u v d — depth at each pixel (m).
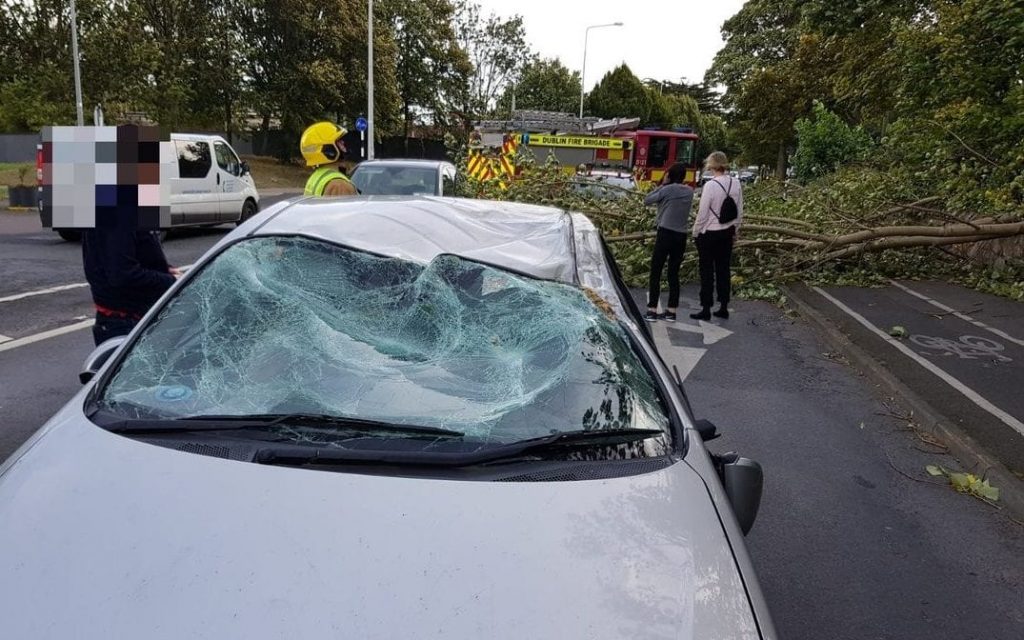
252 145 43.84
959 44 9.62
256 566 1.62
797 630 3.08
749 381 6.29
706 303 8.36
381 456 1.98
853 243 9.86
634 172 20.34
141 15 26.36
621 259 10.18
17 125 26.38
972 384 6.03
